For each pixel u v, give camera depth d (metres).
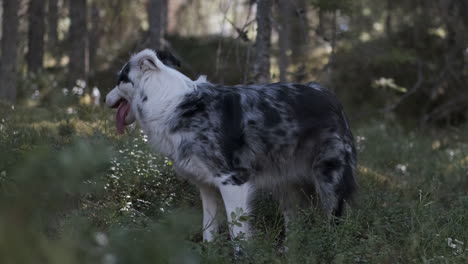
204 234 5.65
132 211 5.86
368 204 6.51
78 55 13.63
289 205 6.07
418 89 16.78
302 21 10.04
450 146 12.67
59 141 7.36
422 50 17.39
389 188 8.02
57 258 2.88
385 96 16.36
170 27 23.33
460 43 16.42
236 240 4.87
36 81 13.88
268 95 5.73
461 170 9.41
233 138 5.48
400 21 18.89
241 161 5.53
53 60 18.83
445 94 16.75
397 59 13.66
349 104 16.27
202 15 23.92
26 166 2.97
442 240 5.34
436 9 17.70
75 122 8.67
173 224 3.62
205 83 5.68
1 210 2.87
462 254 5.02
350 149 5.98
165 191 6.54
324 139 5.83
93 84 14.79
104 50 18.75
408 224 5.93
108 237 3.65
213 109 5.49
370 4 18.50
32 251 2.83
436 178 8.30
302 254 4.90
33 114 9.30
